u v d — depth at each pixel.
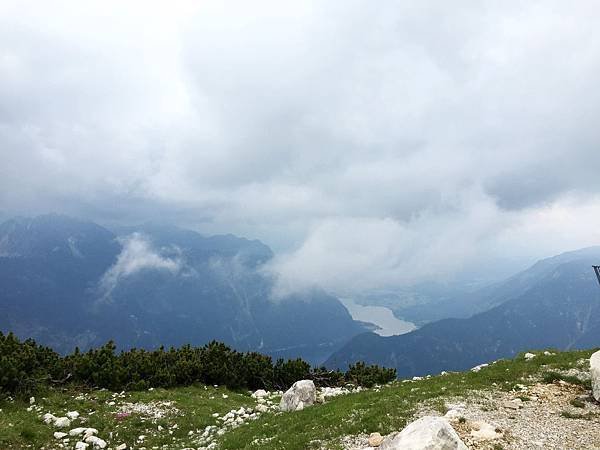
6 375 28.70
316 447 18.98
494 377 26.98
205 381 41.00
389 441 15.62
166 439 25.73
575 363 27.97
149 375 37.03
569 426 18.67
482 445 16.73
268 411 30.73
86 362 35.09
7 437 22.30
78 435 24.52
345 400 27.77
